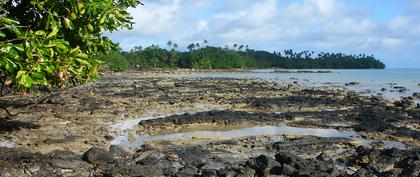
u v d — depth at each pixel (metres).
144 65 133.50
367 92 44.88
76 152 14.21
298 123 21.31
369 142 17.16
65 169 11.84
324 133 19.12
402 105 28.69
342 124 21.25
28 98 27.34
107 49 14.38
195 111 25.30
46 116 21.11
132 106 26.70
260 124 21.03
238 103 29.06
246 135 18.33
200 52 158.88
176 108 26.52
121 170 11.34
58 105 25.03
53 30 11.09
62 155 12.66
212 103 29.27
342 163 13.55
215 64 156.12
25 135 16.28
